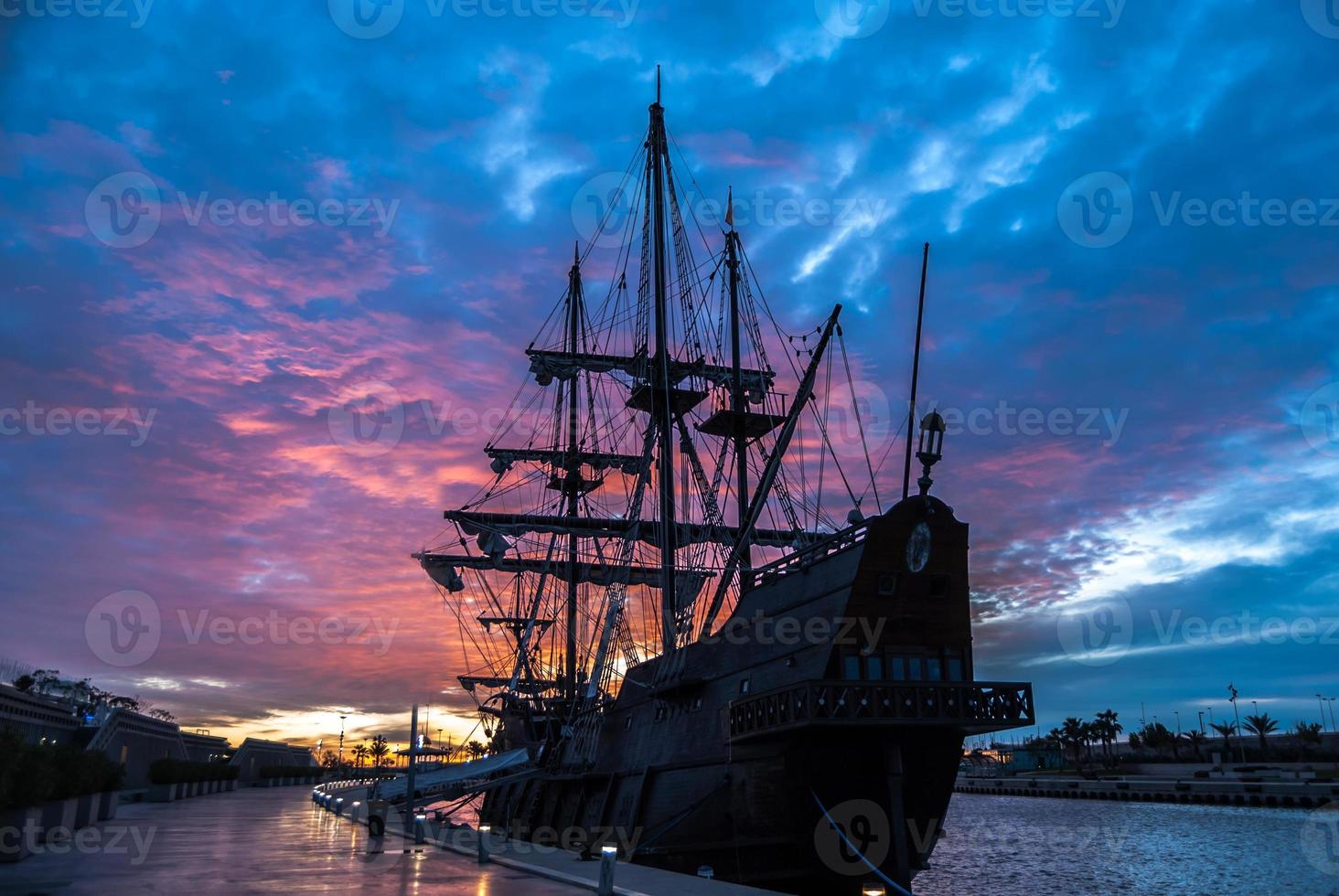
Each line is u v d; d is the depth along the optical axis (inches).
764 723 1155.3
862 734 1172.5
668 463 2074.3
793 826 1179.9
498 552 2485.2
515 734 2859.3
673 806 1434.5
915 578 1136.8
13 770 1032.2
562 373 2508.6
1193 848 2938.0
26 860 1059.9
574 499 2888.8
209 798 3078.2
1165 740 7568.9
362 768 7150.6
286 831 1562.5
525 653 2812.5
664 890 823.1
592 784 1823.3
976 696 1119.6
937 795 1231.5
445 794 2034.9
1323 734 6648.6
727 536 1974.7
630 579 2273.6
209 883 879.7
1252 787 4475.9
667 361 2143.2
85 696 3398.1
